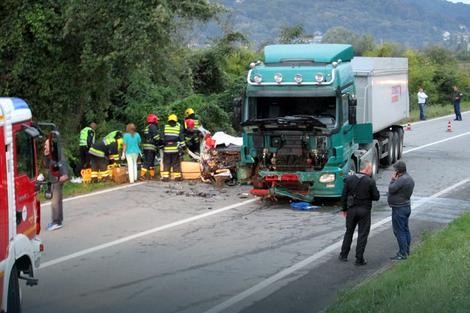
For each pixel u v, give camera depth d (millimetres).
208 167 18047
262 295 9031
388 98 20359
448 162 21969
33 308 8539
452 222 13000
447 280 8148
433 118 39188
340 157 14961
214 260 10820
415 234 12578
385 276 9289
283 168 15148
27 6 17656
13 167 7758
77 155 19656
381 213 14500
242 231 12875
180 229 13047
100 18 17156
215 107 28328
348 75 15906
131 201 15844
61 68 18453
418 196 16281
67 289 9344
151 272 10156
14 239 7727
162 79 25859
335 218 14047
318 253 11242
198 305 8625
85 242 12055
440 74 50406
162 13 16672
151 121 18844
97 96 20688
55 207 13031
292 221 13750
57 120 19031
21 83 18422
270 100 15602
